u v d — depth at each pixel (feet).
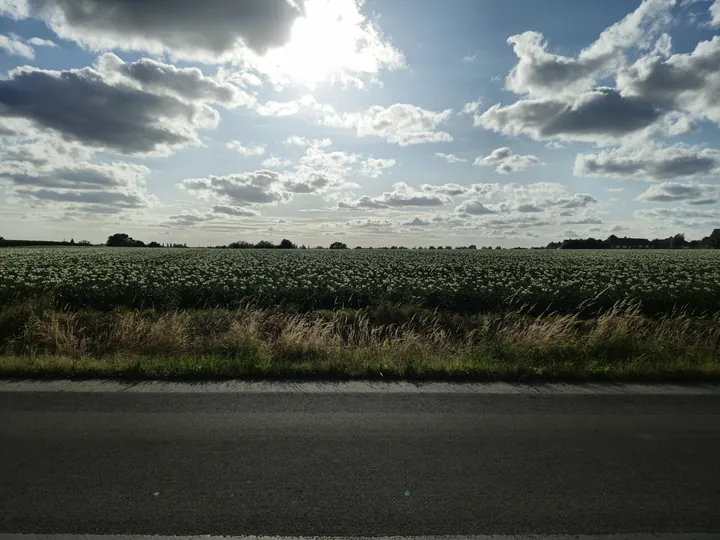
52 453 13.29
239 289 52.95
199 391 19.30
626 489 11.66
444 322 39.78
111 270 70.33
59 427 15.23
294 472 12.33
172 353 26.76
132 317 32.45
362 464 12.83
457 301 51.98
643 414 17.11
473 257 119.03
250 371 21.80
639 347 26.25
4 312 36.17
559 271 81.46
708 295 53.67
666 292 54.80
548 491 11.53
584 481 12.04
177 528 9.86
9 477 11.89
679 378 22.06
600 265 92.43
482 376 21.90
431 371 22.00
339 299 51.85
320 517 10.32
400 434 14.96
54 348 28.71
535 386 20.65
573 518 10.42
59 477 11.91
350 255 127.54
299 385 20.29
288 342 26.23
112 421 15.81
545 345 26.27
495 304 51.78
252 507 10.66
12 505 10.60
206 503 10.80
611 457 13.46
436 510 10.65
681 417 16.83
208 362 22.62
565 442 14.47
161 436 14.58
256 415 16.55
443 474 12.32
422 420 16.24
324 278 65.31
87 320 35.68
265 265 83.71
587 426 15.83
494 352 25.39
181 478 11.93
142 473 12.16
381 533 9.80
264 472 12.30
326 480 11.93
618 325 30.14
